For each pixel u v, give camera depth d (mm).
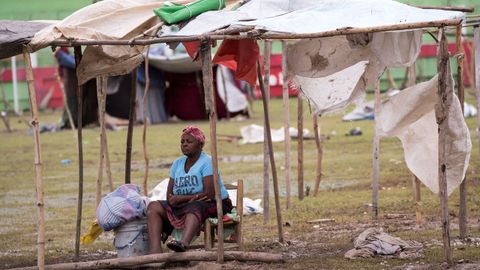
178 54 57094
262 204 25141
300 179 25188
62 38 15383
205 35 15250
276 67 78562
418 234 18938
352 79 20266
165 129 54500
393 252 16625
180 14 16125
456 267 15117
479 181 27109
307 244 18547
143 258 15805
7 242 21000
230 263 15875
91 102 58250
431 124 17969
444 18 14867
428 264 15539
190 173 16281
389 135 18391
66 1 83188
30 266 17078
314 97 20641
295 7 16766
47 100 80125
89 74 17297
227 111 59812
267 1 16891
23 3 82312
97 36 15758
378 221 21281
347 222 21359
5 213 26266
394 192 26172
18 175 36594
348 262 16031
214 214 16203
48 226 23438
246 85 62031
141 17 16484
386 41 17609
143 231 16484
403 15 15242
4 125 66312
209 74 15477
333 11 15805
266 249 18031
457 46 17078
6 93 79062
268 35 15578
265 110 18438
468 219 20875
